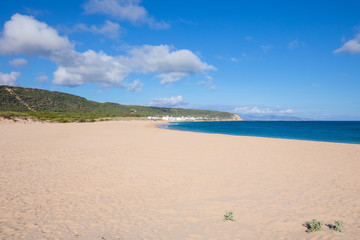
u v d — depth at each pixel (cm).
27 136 2236
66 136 2392
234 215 562
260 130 5472
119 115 14938
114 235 454
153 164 1120
